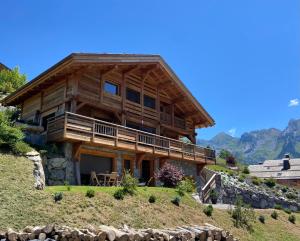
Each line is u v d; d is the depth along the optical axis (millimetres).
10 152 14055
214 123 30406
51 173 16531
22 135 15227
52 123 17922
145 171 23641
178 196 16953
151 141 22359
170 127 27062
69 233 9992
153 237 11555
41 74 19469
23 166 13477
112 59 20109
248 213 19688
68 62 17906
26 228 9805
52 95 20859
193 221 15531
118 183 19078
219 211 19062
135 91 24047
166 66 24234
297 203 36875
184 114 29797
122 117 22016
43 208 11289
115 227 11883
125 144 20047
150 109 24922
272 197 35562
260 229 19328
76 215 11602
